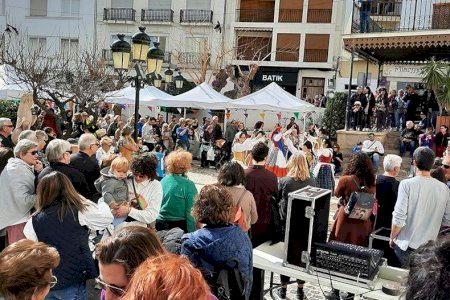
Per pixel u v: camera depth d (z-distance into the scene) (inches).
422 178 139.6
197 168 565.3
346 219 156.7
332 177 328.2
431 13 625.3
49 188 113.1
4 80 464.8
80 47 1036.5
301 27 1130.0
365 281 110.9
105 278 71.8
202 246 99.0
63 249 109.5
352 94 676.1
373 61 644.7
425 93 618.8
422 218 137.7
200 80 989.8
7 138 244.2
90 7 1198.3
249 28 1162.6
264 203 164.4
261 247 145.8
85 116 519.5
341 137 551.5
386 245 157.5
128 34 1205.1
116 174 146.8
